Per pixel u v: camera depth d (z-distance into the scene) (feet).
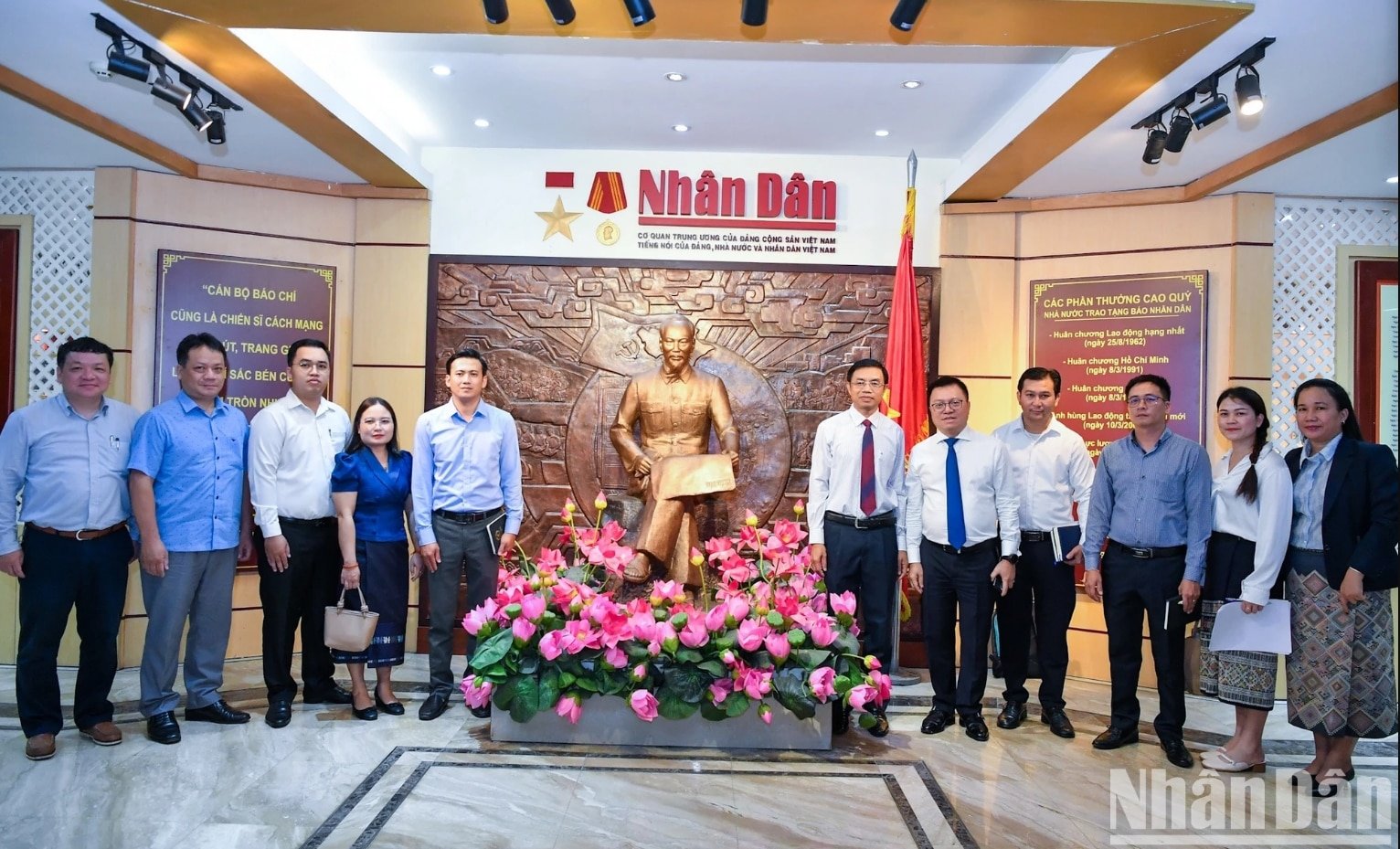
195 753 10.48
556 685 10.57
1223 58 10.49
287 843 8.26
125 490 10.92
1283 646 9.77
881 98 13.79
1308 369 14.80
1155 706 13.47
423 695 13.10
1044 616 11.93
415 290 16.30
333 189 16.16
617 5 9.60
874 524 11.79
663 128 15.29
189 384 11.19
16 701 12.53
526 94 13.92
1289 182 14.10
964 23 9.76
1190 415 14.87
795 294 16.33
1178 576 10.77
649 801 9.27
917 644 15.87
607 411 16.11
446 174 16.48
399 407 16.22
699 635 10.39
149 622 10.88
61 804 9.03
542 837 8.42
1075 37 10.02
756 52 12.34
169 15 9.80
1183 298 14.98
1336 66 10.55
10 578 14.51
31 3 9.83
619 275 16.31
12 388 14.84
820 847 8.33
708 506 15.99
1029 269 16.28
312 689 12.37
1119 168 14.40
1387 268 14.76
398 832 8.49
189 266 15.12
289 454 11.61
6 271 14.89
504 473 12.51
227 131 13.55
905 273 15.44
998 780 10.06
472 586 12.24
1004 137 13.43
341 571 11.90
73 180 15.01
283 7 9.68
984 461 11.55
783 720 10.88
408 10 9.68
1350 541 9.52
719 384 15.02
